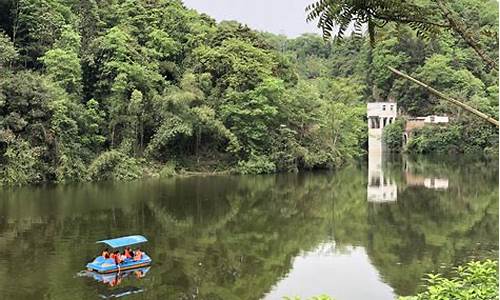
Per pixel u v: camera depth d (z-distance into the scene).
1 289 13.23
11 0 40.41
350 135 52.38
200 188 33.78
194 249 18.17
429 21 3.26
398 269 15.96
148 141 42.31
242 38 51.28
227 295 13.54
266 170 43.47
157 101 41.28
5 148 32.38
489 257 17.00
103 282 14.02
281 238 20.14
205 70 45.97
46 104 33.38
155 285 13.97
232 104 43.47
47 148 33.91
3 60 35.25
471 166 48.75
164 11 51.28
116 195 29.72
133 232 20.36
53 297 12.74
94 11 45.56
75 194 29.62
